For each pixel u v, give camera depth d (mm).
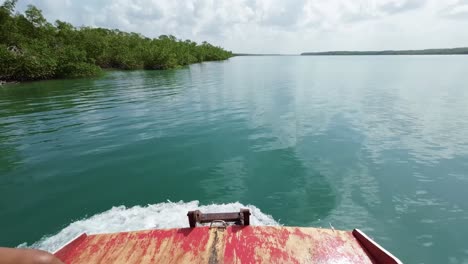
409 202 5383
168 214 5035
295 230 3459
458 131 9820
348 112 13000
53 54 29234
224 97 17422
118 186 6098
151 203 5441
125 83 25000
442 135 9414
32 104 15109
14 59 25438
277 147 8281
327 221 4836
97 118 11992
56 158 7625
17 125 10859
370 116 12156
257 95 18234
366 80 27188
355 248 3150
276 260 2990
